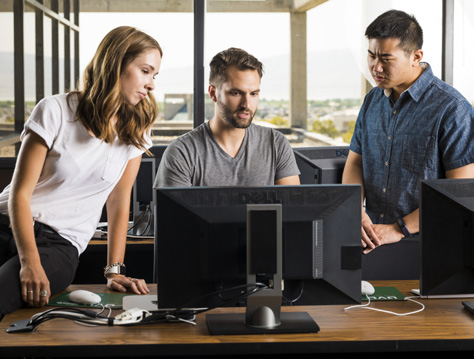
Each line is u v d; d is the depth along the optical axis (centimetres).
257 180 262
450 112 282
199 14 500
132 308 194
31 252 205
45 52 548
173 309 192
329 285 188
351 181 316
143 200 346
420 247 199
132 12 540
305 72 559
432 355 208
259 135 265
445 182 197
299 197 184
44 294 199
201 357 200
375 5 545
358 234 188
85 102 222
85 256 350
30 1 537
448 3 498
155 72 229
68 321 187
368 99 314
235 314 194
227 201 182
